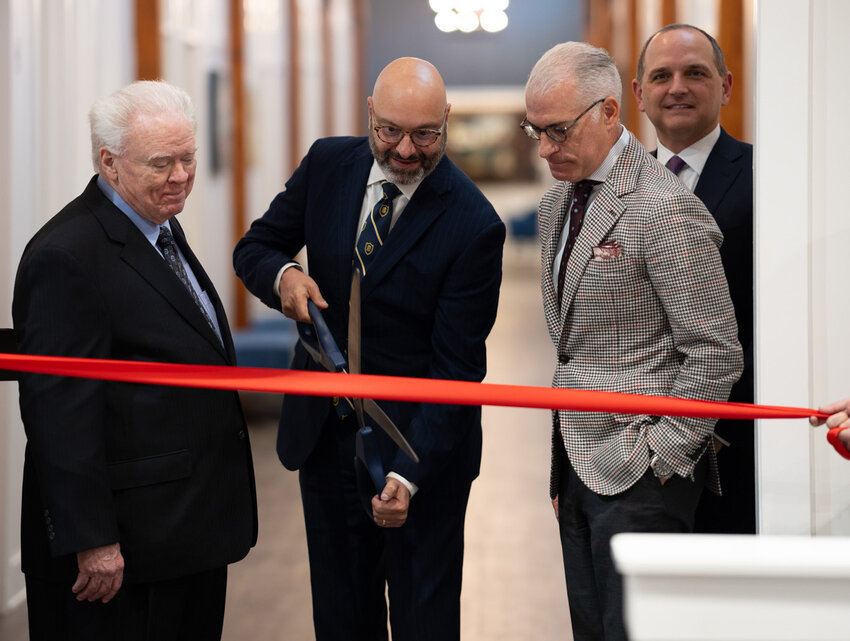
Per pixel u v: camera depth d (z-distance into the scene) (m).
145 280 2.13
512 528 4.91
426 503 2.49
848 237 2.15
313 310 2.35
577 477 2.30
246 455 2.33
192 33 7.65
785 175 2.16
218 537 2.23
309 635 3.55
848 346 2.15
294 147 10.96
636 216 2.13
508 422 7.55
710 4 5.39
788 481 2.18
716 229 2.13
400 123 2.22
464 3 13.93
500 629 3.65
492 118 21.92
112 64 4.96
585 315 2.22
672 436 2.11
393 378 2.15
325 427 2.53
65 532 1.98
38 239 2.09
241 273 2.57
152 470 2.12
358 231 2.44
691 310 2.10
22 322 2.06
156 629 2.19
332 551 2.58
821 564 0.92
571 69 2.14
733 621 0.93
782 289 2.17
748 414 2.04
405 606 2.51
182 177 2.11
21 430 3.97
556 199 2.41
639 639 0.93
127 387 2.12
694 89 2.62
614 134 2.20
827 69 2.14
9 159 3.76
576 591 2.36
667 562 0.93
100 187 2.18
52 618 2.21
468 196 2.40
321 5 12.72
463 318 2.37
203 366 2.11
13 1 3.76
